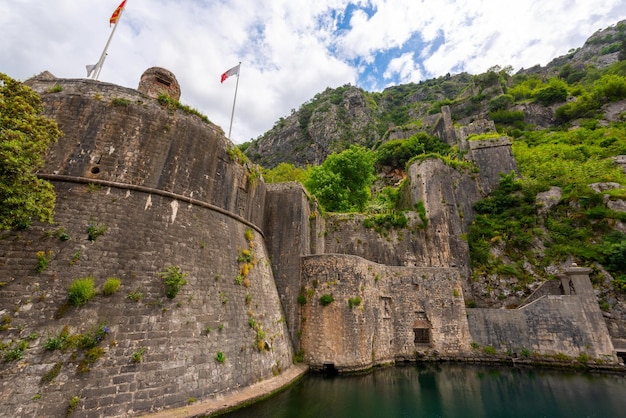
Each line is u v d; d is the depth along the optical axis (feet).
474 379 63.26
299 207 75.92
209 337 41.14
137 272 38.78
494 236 105.91
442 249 102.22
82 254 36.58
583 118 182.39
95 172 42.42
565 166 123.44
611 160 123.24
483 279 98.63
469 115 228.63
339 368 60.95
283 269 70.69
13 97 31.45
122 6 61.52
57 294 33.27
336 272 67.97
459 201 114.93
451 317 80.64
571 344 73.77
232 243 54.54
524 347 75.97
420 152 191.01
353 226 102.94
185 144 50.72
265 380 47.09
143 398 31.96
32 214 32.60
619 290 81.46
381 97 423.23
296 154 320.70
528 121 202.59
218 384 38.96
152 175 45.93
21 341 29.48
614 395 53.67
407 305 81.00
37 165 33.68
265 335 52.08
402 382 59.93
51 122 33.47
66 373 29.55
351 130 323.57
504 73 268.82
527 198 111.65
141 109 47.70
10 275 32.53
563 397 52.75
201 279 44.86
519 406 48.42
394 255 100.73
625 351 71.92
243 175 63.36
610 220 94.32
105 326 33.22
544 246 99.55
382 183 195.62
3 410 26.05
